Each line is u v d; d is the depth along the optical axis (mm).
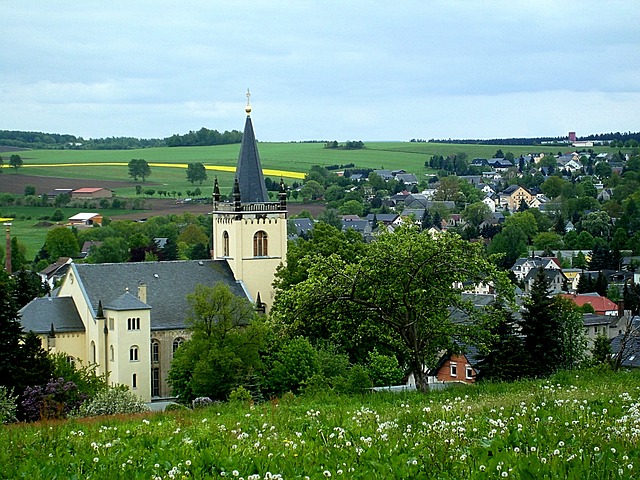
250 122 132375
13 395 86812
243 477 24984
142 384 117000
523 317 97250
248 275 131250
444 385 61656
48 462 27906
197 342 98250
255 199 131625
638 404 36031
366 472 24484
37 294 159750
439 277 57688
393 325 56969
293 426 34281
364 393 55438
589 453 25266
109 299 121188
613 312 183750
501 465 24281
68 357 110750
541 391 42219
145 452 29219
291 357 96625
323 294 56906
